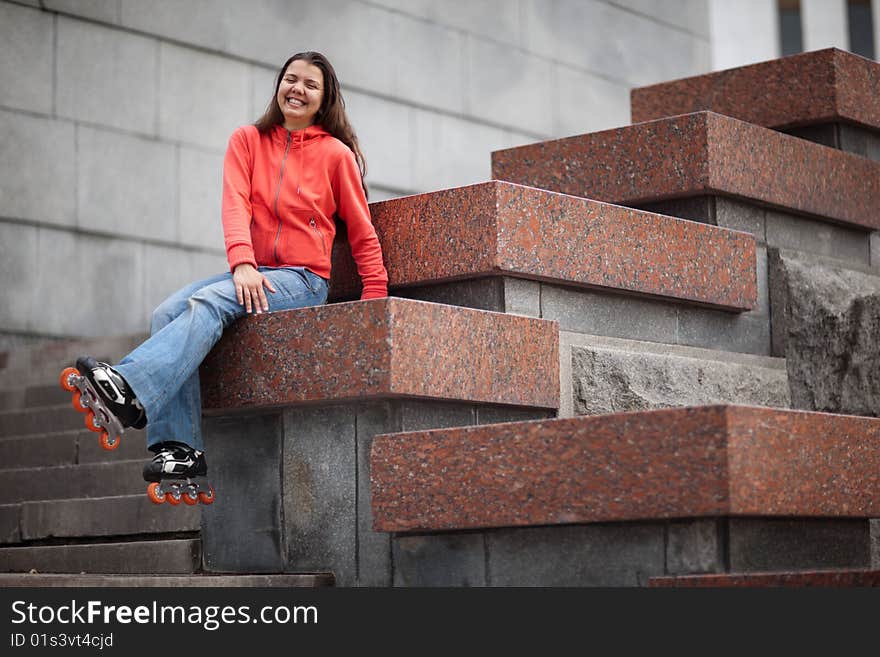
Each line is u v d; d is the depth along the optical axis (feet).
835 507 17.52
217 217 40.55
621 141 24.89
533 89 49.08
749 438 16.17
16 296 36.04
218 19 40.83
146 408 18.26
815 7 81.46
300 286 20.27
